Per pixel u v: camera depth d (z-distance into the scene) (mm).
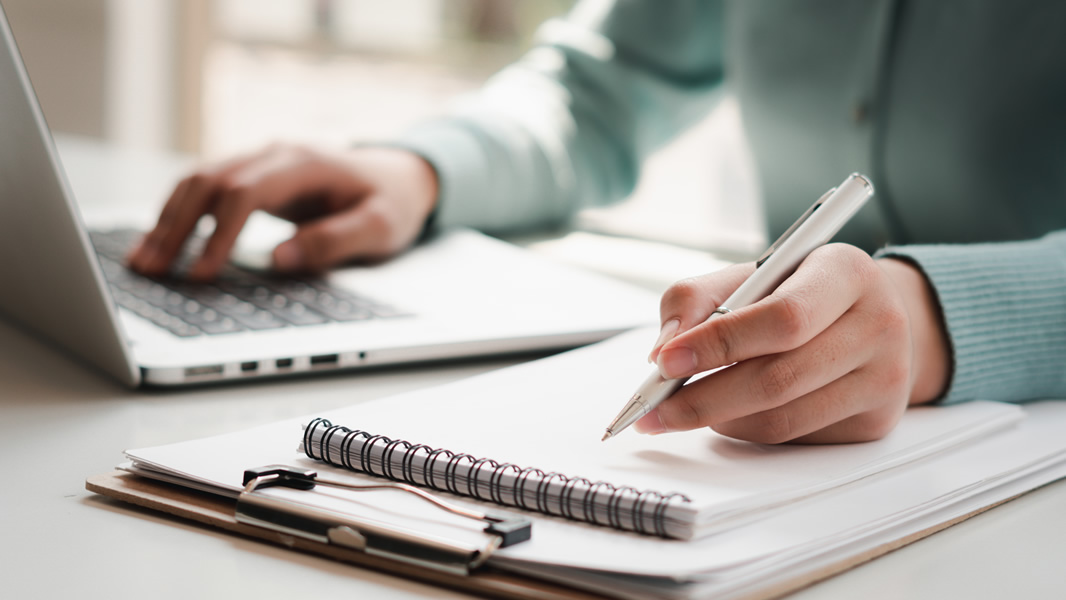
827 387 379
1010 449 419
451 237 894
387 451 348
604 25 1217
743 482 333
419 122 1071
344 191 816
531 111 1110
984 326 485
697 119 1303
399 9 3521
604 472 341
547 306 655
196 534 330
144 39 2752
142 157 1454
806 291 369
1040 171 867
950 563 325
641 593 268
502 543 288
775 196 1094
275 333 562
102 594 281
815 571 302
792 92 1034
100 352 501
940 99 908
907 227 964
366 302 646
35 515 343
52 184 421
